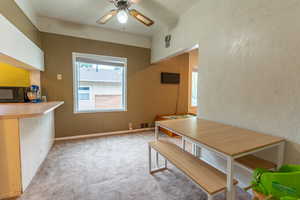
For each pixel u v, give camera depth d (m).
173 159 1.43
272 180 0.94
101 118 3.42
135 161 2.18
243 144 1.15
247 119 1.56
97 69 3.43
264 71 1.39
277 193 0.92
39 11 2.55
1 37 1.35
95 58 3.26
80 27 3.07
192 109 4.70
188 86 4.48
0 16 1.34
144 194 1.49
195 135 1.36
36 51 2.36
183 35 2.54
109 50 3.37
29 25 2.26
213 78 1.95
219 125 1.73
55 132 3.02
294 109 1.20
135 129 3.80
